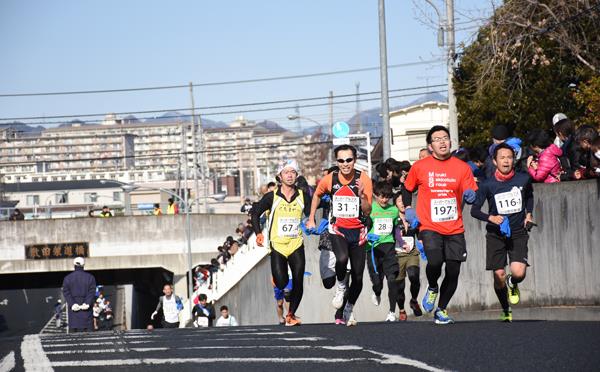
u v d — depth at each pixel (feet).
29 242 191.62
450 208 41.42
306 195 48.24
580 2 101.71
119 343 39.65
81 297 71.77
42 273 212.84
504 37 104.58
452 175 41.39
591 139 54.13
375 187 54.39
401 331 38.55
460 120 118.21
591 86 104.22
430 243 41.34
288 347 34.14
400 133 198.49
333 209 44.62
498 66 108.78
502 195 41.01
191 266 183.11
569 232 55.57
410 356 30.12
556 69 112.68
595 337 33.19
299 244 48.29
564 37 102.58
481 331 36.88
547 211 56.95
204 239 194.90
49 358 34.50
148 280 217.77
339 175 44.83
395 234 58.49
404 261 58.59
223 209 433.07
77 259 72.64
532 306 58.29
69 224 192.24
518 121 114.32
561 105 113.29
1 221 191.21
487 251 42.27
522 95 112.47
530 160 58.49
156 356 33.42
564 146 56.95
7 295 392.06
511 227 41.50
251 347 34.71
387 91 101.24
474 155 60.64
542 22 102.89
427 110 197.88
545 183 56.95
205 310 99.14
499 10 103.45
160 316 222.48
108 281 216.33
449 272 41.93
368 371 27.48
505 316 43.42
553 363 27.48
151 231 193.77
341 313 47.62
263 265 94.73
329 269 47.24
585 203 54.49
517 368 26.94
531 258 58.18
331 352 31.99
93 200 489.67
